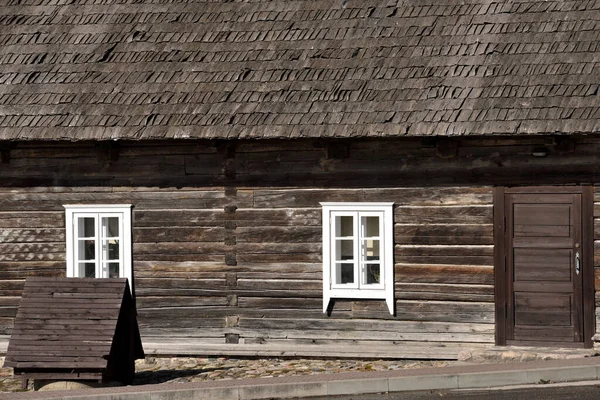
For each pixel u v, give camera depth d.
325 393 13.45
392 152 17.00
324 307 17.30
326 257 17.28
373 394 13.40
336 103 16.80
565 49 16.73
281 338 17.53
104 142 17.58
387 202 17.03
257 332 17.61
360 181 17.14
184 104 17.31
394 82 16.94
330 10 18.47
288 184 17.44
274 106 17.00
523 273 16.61
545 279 16.53
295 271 17.45
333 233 17.28
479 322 16.77
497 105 16.17
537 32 17.14
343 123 16.50
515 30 17.28
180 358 17.67
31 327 15.17
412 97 16.62
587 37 16.83
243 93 17.31
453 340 16.86
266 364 17.03
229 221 17.66
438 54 17.23
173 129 16.95
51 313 15.26
